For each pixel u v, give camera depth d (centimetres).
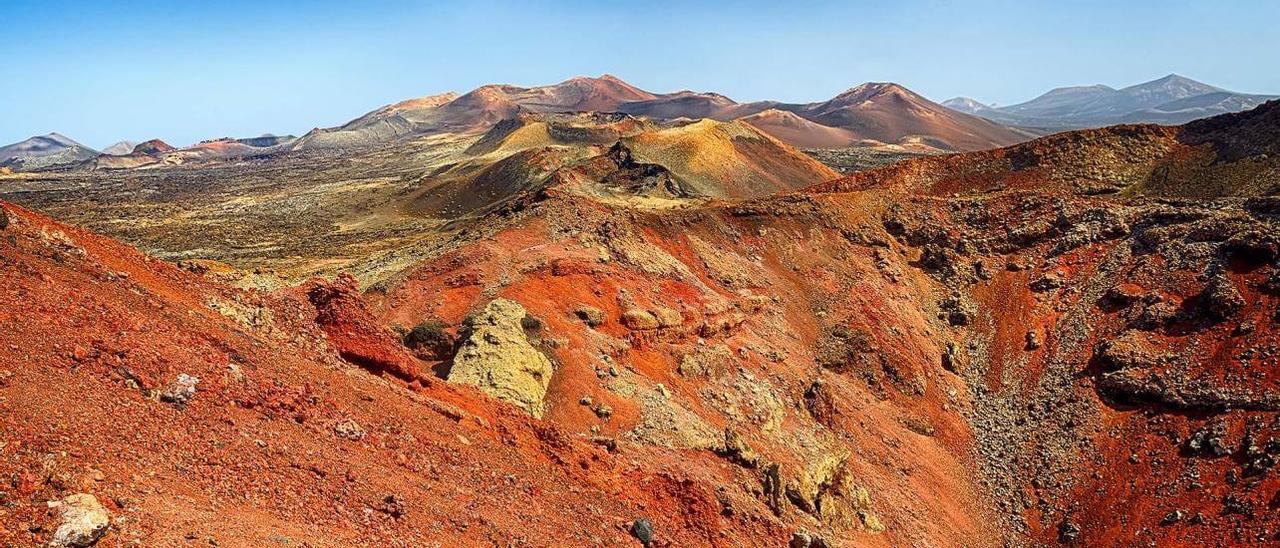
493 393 3831
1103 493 5816
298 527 1655
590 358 4819
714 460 4309
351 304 3303
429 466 2339
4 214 2328
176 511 1477
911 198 10369
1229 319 6750
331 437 2181
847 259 8938
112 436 1628
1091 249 8781
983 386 7581
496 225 7175
